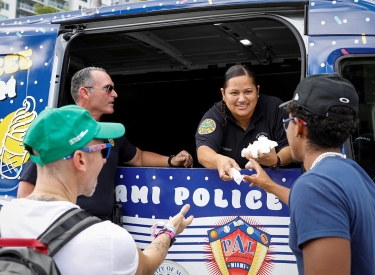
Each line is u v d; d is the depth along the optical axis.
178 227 2.15
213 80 4.82
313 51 2.67
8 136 3.18
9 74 3.23
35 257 1.55
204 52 4.38
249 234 2.66
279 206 2.62
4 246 1.58
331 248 1.61
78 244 1.63
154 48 4.23
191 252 2.75
